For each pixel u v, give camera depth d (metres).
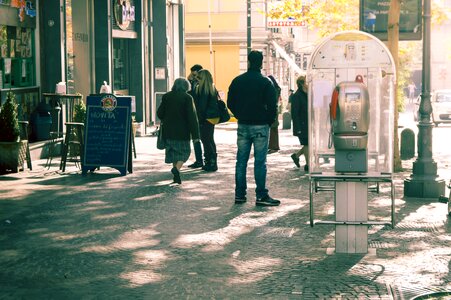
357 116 9.09
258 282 8.09
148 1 32.12
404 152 22.05
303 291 7.73
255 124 12.76
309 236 10.38
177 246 9.77
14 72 20.28
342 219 9.38
